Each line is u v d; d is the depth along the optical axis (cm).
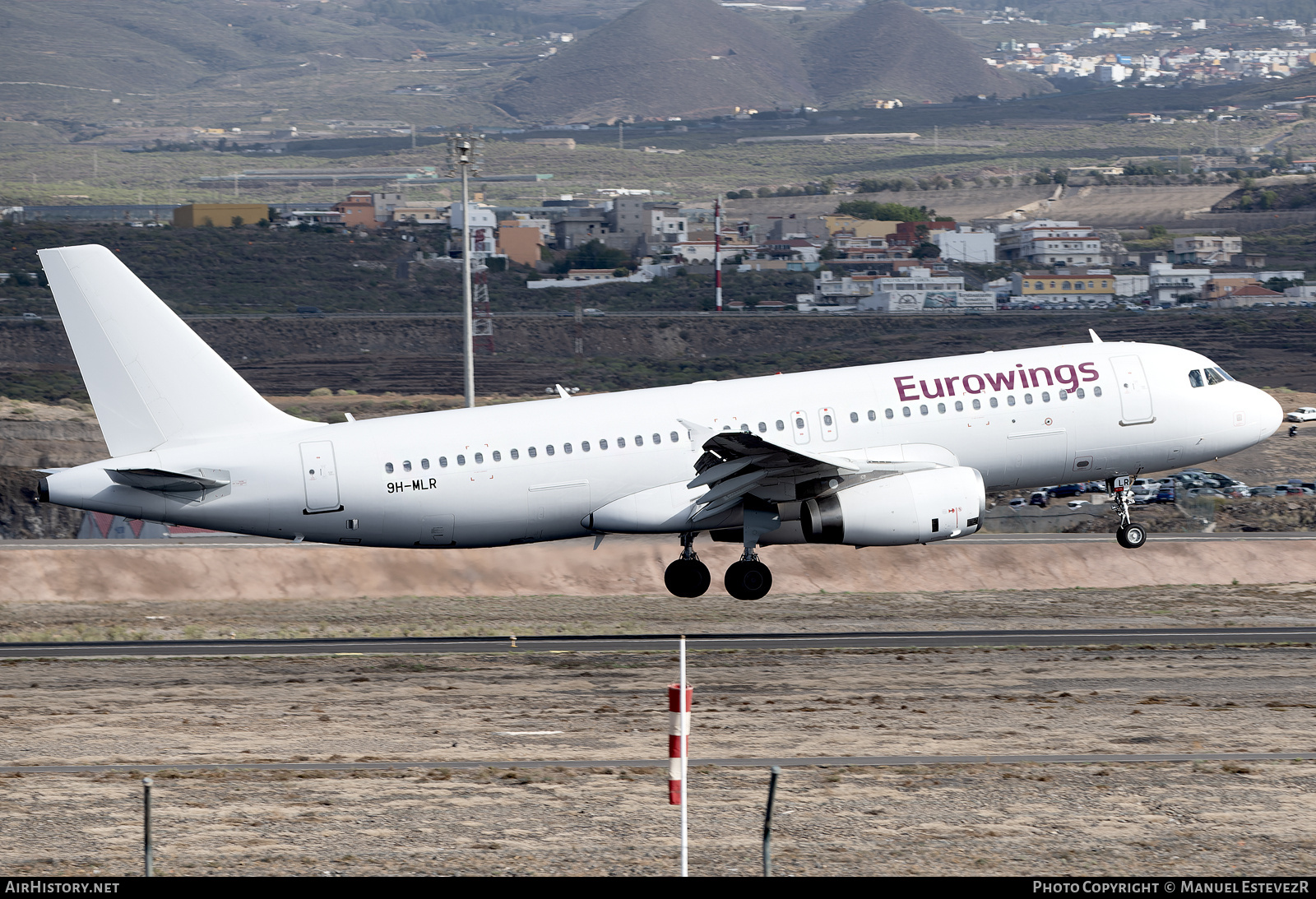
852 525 12850
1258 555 18200
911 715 8362
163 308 12988
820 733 7838
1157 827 5947
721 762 7100
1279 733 7750
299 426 13300
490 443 13200
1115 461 14300
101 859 5594
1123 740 7588
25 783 6806
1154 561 17925
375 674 10244
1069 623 13325
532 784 6694
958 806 6247
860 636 12444
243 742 7750
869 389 13762
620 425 13425
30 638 12812
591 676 10012
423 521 13162
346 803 6369
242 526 13062
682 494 13425
